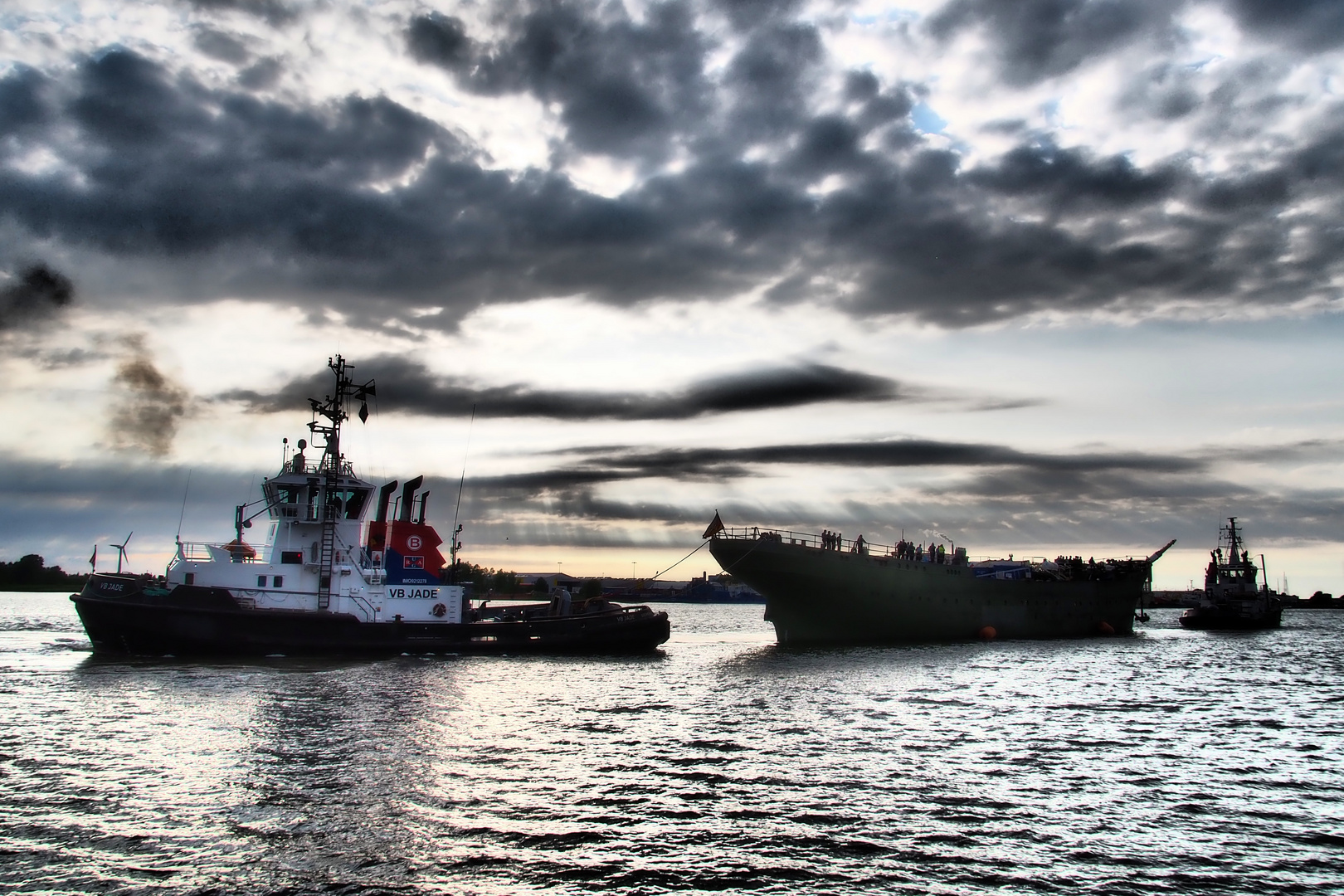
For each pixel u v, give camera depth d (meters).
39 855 18.12
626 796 23.05
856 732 32.19
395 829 20.08
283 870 17.50
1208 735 32.97
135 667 46.28
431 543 56.12
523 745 29.03
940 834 20.34
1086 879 17.67
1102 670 54.28
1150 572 91.00
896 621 70.25
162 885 16.64
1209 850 19.50
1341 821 21.77
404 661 51.09
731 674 49.03
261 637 49.50
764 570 64.56
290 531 51.62
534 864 18.09
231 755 26.75
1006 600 76.88
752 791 23.61
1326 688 48.09
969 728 33.47
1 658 50.69
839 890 16.95
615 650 58.31
